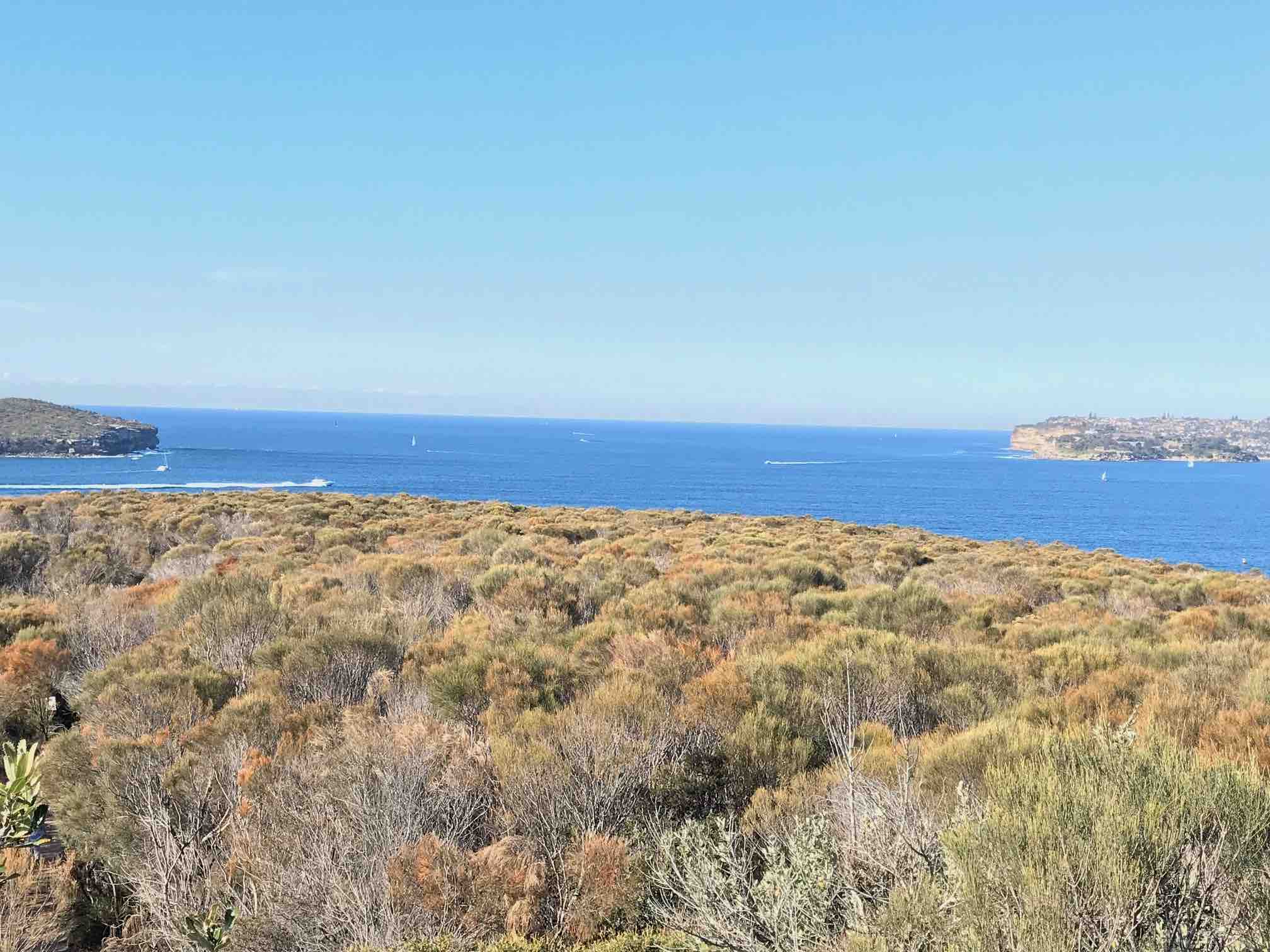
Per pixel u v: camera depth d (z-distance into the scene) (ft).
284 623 35.86
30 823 10.55
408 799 18.78
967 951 9.79
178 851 18.67
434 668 28.12
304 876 16.70
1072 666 29.99
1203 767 12.35
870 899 13.15
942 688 27.81
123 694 27.07
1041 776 11.40
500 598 42.42
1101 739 12.92
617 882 16.39
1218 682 27.32
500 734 22.77
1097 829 9.88
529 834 18.62
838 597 45.24
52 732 28.60
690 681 26.63
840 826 15.96
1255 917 10.04
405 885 16.26
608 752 20.31
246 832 18.75
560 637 34.60
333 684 29.07
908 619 40.88
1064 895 9.46
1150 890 9.63
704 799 20.20
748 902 14.10
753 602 41.63
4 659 32.58
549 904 16.71
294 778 21.09
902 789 15.78
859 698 26.02
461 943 15.26
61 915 17.99
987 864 10.33
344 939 15.87
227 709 25.77
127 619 39.60
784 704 24.86
